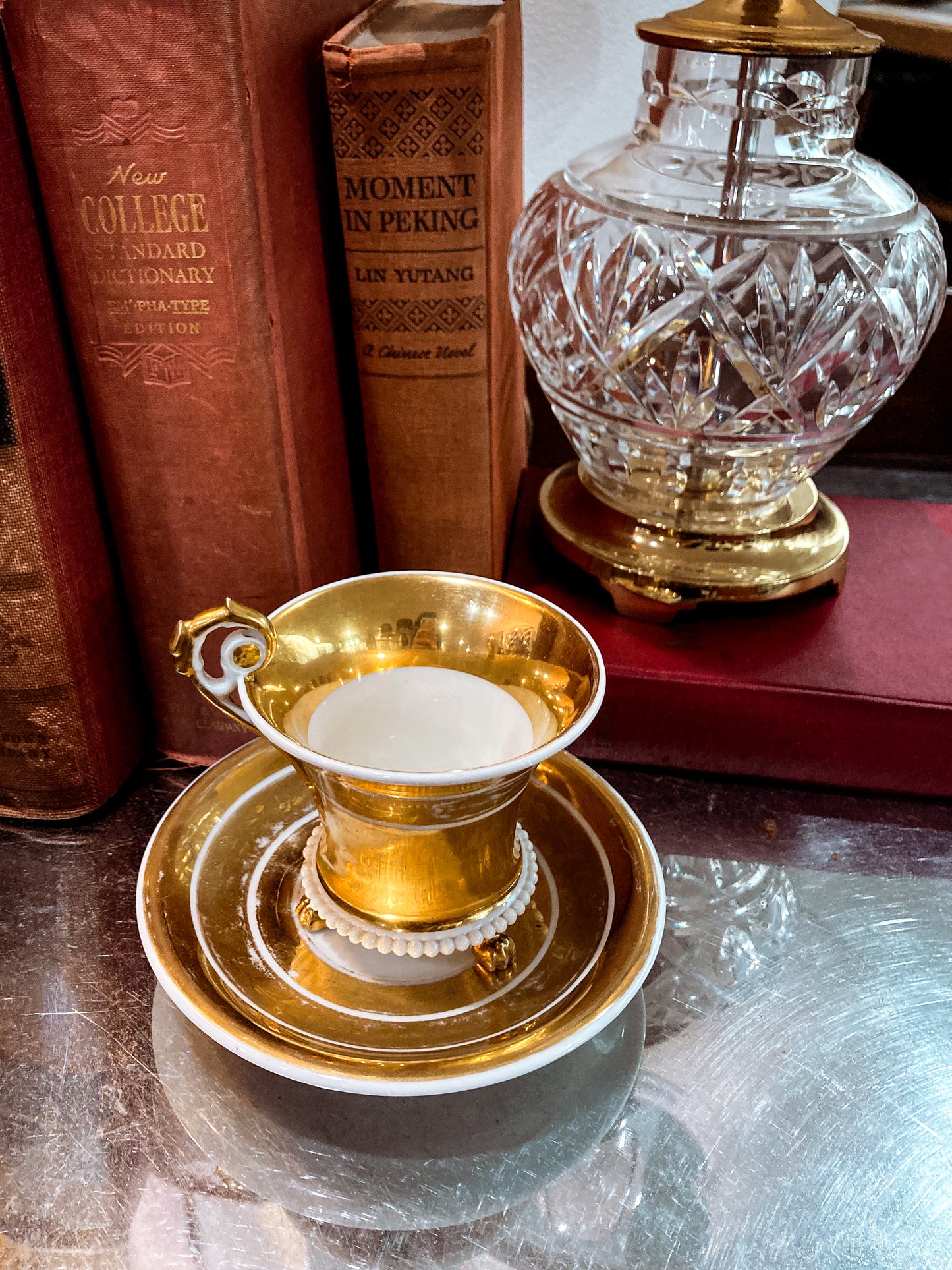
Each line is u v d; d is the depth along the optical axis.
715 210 0.33
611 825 0.30
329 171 0.32
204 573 0.32
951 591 0.39
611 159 0.36
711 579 0.34
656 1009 0.27
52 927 0.30
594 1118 0.25
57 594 0.30
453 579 0.28
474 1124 0.24
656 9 0.42
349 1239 0.22
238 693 0.24
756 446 0.34
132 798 0.34
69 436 0.30
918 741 0.33
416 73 0.28
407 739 0.28
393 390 0.34
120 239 0.27
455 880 0.25
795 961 0.29
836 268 0.32
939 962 0.29
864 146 0.43
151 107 0.25
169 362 0.28
